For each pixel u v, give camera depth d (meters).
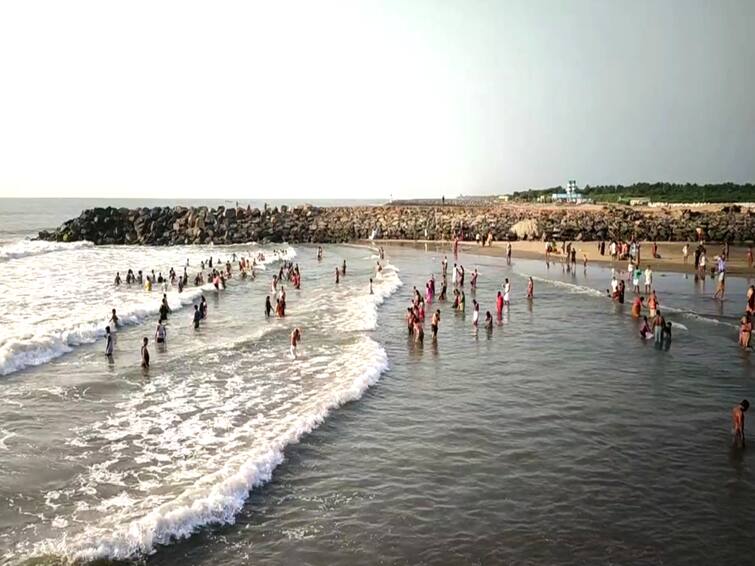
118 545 11.41
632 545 11.80
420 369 24.17
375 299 39.88
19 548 11.34
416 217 99.75
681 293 40.19
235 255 67.00
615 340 28.56
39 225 135.62
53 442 16.78
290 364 24.75
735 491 13.95
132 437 17.12
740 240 68.38
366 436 17.31
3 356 23.84
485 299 40.41
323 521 12.73
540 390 21.38
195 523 12.38
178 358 25.84
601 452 16.14
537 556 11.45
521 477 14.76
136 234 93.94
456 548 11.76
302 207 110.81
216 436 17.16
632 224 74.88
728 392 20.89
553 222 81.12
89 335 29.42
